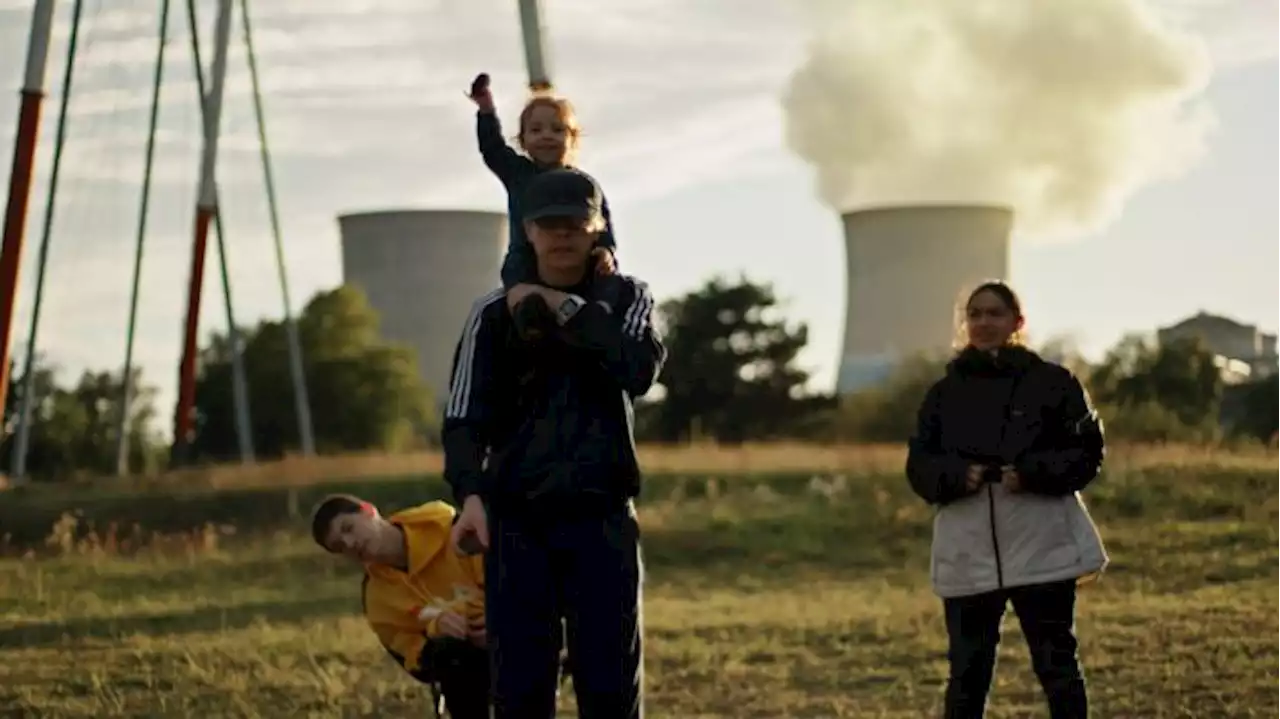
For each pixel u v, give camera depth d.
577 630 4.69
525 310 4.61
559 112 5.48
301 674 9.94
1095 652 9.53
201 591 15.61
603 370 4.68
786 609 12.41
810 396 58.25
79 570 17.03
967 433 6.65
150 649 11.23
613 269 4.78
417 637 6.49
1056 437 6.61
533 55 21.80
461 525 4.62
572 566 4.69
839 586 14.62
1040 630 6.60
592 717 4.69
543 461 4.66
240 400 36.59
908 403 37.53
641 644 4.77
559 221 4.65
